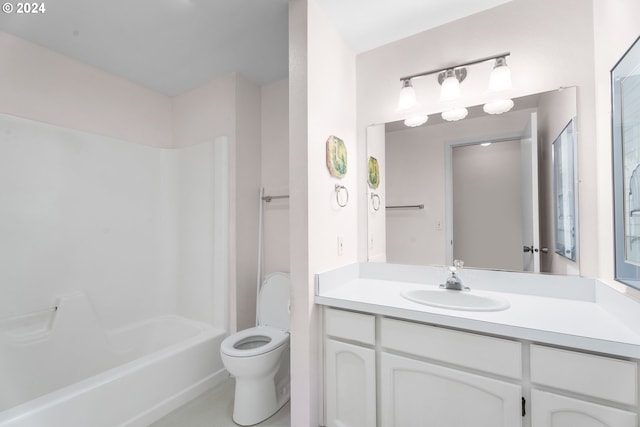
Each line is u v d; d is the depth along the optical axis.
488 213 1.63
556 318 1.14
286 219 2.41
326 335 1.52
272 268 2.47
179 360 1.88
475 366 1.14
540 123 1.49
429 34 1.78
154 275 2.54
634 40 0.98
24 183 1.81
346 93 1.88
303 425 1.49
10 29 1.75
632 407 0.91
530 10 1.51
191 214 2.50
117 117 2.32
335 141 1.72
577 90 1.39
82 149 2.09
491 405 1.11
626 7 1.04
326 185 1.64
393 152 1.90
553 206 1.46
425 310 1.26
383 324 1.35
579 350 1.00
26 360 1.75
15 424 1.24
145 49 1.99
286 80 2.43
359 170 2.00
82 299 2.01
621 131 1.06
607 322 1.09
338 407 1.48
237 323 2.26
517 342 1.07
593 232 1.34
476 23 1.64
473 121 1.67
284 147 2.43
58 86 2.00
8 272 1.74
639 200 0.94
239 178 2.32
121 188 2.32
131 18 1.67
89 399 1.46
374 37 1.84
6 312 1.73
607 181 1.22
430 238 1.79
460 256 1.71
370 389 1.37
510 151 1.58
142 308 2.44
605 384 0.94
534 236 1.51
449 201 1.74
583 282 1.36
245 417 1.66
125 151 2.35
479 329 1.12
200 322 2.41
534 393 1.04
